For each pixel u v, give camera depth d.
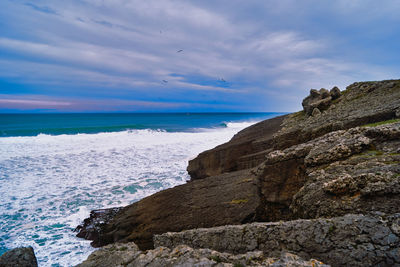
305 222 4.12
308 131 11.62
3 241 11.09
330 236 3.68
